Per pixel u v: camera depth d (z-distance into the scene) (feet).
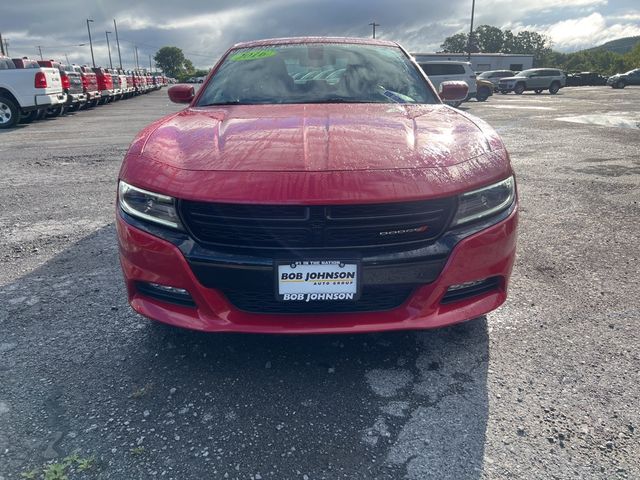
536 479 5.12
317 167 6.18
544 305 8.82
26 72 37.86
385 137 7.01
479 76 111.65
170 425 5.92
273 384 6.70
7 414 6.10
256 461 5.38
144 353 7.44
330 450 5.54
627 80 122.01
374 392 6.53
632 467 5.25
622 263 10.68
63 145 28.86
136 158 7.00
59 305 8.97
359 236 6.06
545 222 13.57
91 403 6.31
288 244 6.04
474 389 6.56
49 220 14.19
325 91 9.86
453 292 6.66
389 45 11.73
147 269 6.56
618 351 7.38
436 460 5.38
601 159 22.86
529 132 33.50
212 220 6.15
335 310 6.45
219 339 7.78
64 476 5.15
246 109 8.91
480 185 6.47
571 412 6.10
